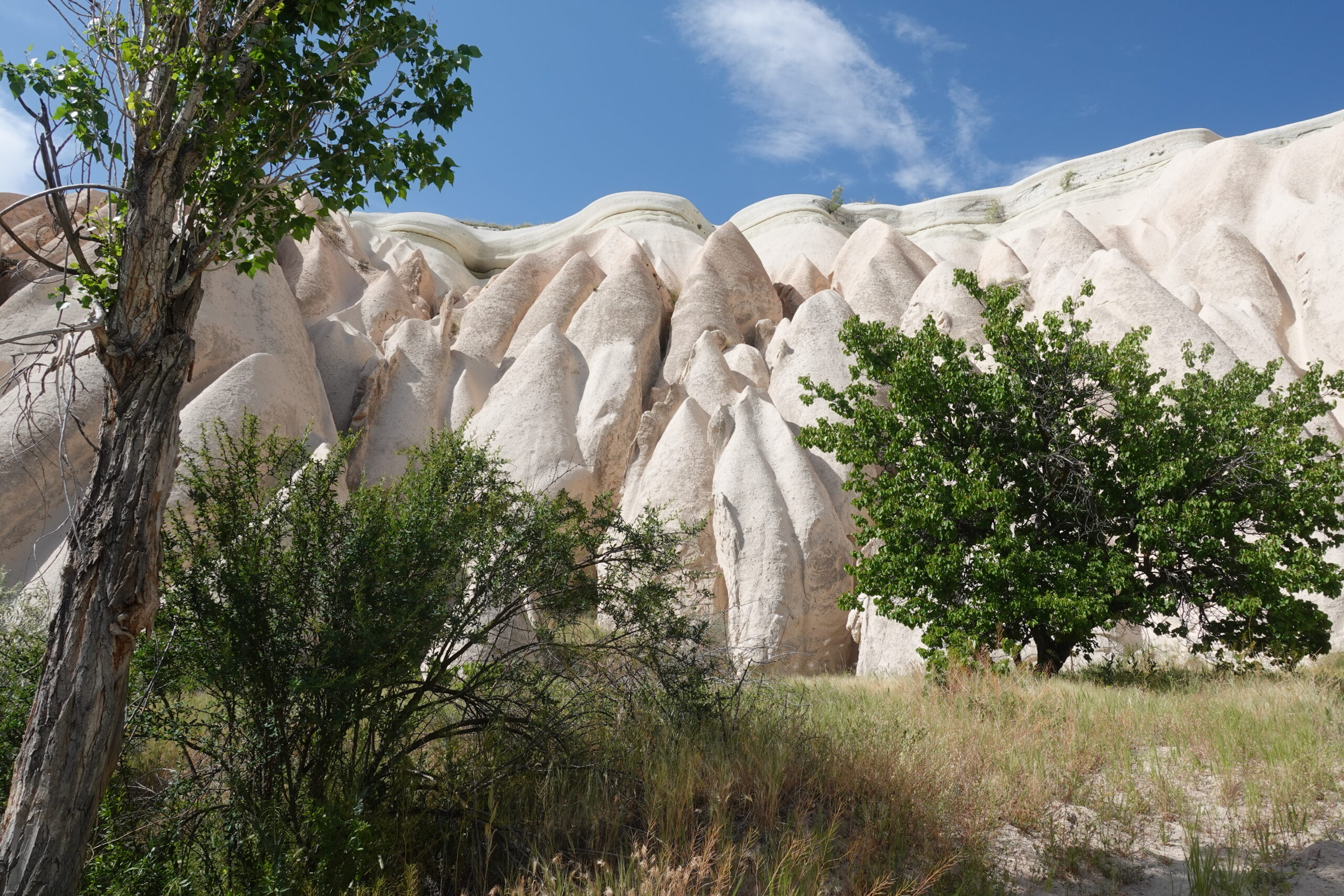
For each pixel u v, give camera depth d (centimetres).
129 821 502
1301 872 452
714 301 3700
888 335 1416
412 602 524
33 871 382
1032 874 467
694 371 3105
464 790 540
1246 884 436
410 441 2816
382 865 432
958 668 1009
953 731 710
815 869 439
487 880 471
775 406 2714
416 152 597
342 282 3925
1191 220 3747
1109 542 1386
